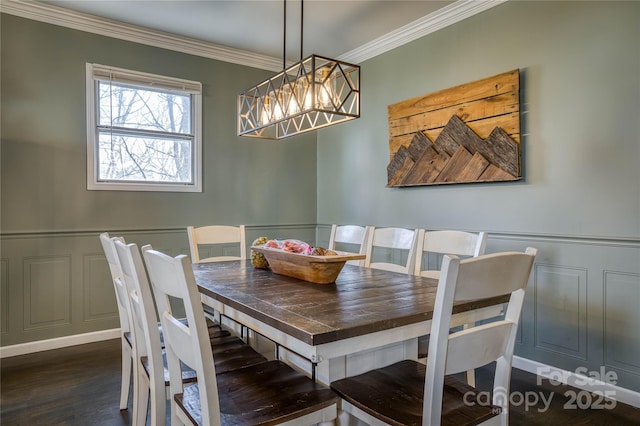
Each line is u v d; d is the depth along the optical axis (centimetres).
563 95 239
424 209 324
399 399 125
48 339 299
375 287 169
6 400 218
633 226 212
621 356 218
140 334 168
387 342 122
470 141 284
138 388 169
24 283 291
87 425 194
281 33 340
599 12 224
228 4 289
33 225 294
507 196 267
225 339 186
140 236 338
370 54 369
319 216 440
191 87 358
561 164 240
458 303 132
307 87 195
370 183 374
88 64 312
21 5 283
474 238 196
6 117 284
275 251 194
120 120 331
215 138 376
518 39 261
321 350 108
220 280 185
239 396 127
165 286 116
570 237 236
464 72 293
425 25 316
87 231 314
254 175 400
